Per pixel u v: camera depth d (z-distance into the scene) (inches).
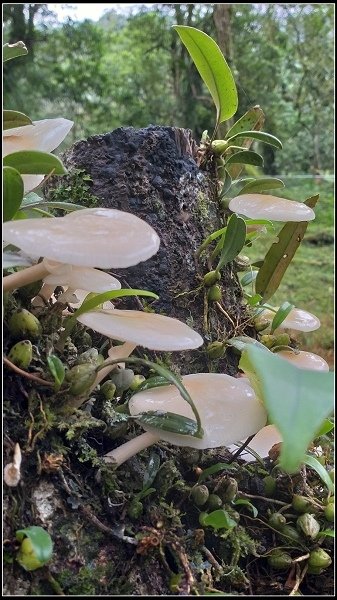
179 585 17.9
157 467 19.0
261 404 18.7
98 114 98.7
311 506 19.8
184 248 23.3
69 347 19.7
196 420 18.1
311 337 58.6
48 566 17.0
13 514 16.9
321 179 102.4
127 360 18.0
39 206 19.9
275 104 94.2
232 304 24.4
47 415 17.8
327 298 66.4
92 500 18.0
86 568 17.3
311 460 19.5
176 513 18.8
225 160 25.9
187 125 89.7
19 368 17.6
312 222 91.3
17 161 18.6
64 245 16.7
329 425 20.0
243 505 20.1
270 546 19.8
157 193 23.1
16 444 17.0
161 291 22.7
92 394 19.1
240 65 86.3
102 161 23.2
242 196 23.7
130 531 18.1
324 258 78.4
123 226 17.6
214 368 22.8
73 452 18.1
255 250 71.7
